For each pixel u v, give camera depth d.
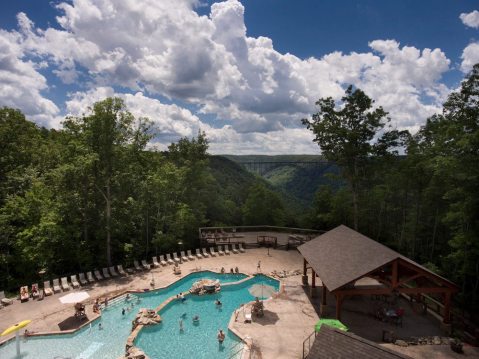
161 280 29.47
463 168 21.41
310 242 28.03
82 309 22.02
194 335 20.31
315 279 28.47
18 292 28.06
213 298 26.55
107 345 19.11
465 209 21.86
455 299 25.94
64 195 31.20
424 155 32.56
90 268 33.06
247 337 19.33
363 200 42.88
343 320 21.64
